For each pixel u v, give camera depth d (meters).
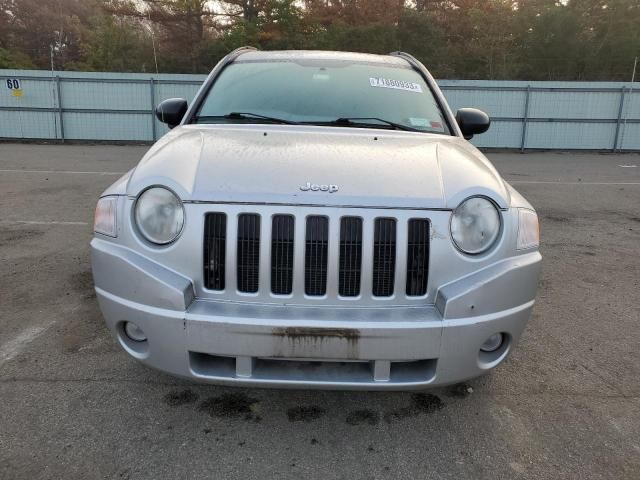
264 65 3.99
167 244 2.45
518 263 2.52
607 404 3.04
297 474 2.43
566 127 20.33
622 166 15.55
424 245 2.45
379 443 2.66
